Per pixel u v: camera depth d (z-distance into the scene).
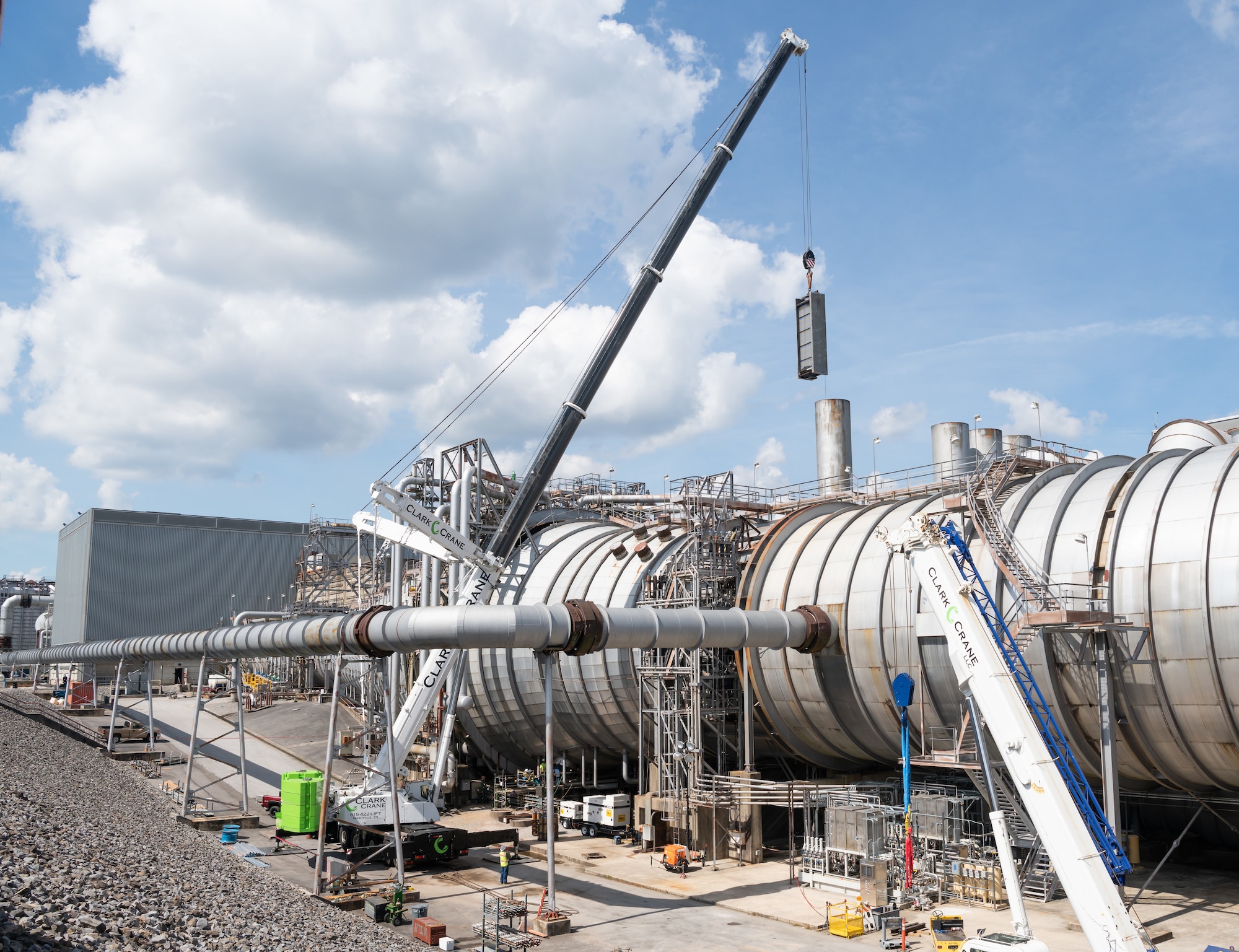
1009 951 27.25
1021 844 40.00
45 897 23.17
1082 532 39.34
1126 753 38.22
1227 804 39.66
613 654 57.09
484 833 52.56
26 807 34.84
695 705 51.03
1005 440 60.88
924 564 30.83
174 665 116.62
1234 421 63.12
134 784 60.00
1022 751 27.83
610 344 57.56
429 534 53.12
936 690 42.97
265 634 51.88
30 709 83.00
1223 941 32.19
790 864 44.56
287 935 27.47
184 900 27.77
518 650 62.50
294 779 49.91
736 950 33.62
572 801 58.84
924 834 42.53
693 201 59.72
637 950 33.50
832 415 67.50
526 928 35.91
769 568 52.97
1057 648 38.44
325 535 123.38
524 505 56.12
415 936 34.78
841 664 47.38
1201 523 35.84
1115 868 28.14
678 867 46.03
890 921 34.00
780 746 53.53
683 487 56.50
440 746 52.50
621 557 62.31
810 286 54.09
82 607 114.31
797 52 62.62
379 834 43.53
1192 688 35.16
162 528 118.31
